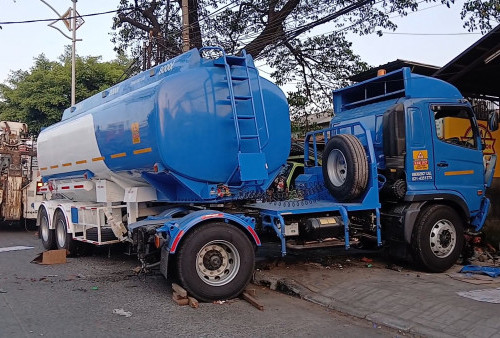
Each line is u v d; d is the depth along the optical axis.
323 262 8.97
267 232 7.94
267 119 7.78
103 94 10.05
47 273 8.85
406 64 13.82
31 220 17.11
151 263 7.37
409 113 8.16
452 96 8.75
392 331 5.47
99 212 9.41
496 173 11.27
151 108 7.16
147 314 6.11
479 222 8.88
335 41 19.06
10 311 6.28
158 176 7.64
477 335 5.01
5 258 10.68
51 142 11.80
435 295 6.35
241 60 7.64
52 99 28.58
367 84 9.32
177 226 6.47
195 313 6.15
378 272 8.11
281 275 7.93
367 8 16.53
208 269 6.65
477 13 13.85
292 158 11.86
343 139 8.09
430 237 8.10
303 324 5.72
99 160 9.21
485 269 7.89
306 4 17.27
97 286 7.71
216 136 7.30
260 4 18.12
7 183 15.62
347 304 6.38
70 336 5.29
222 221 6.77
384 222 8.46
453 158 8.53
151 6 20.52
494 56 10.08
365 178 7.86
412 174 8.11
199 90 7.24
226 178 7.45
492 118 8.91
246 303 6.64
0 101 33.97
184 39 15.25
